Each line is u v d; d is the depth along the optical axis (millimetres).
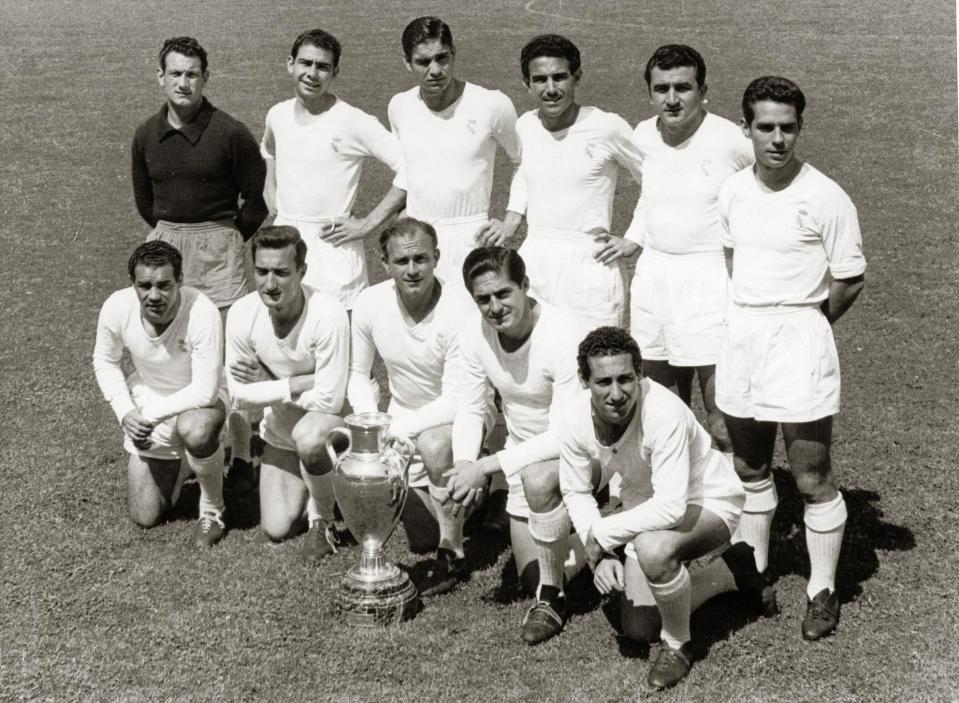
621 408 4578
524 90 18609
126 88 20078
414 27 6379
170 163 6906
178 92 6762
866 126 16031
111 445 7102
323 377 5859
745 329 5094
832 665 4715
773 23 24047
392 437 5383
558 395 5207
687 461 4672
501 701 4512
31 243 12047
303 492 5996
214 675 4688
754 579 5117
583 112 6273
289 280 5746
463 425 5523
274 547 5863
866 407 7477
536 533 5047
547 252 6453
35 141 16641
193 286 7043
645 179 6082
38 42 24422
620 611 5164
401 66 20625
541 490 5000
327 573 5566
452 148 6551
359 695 4559
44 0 30688
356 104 17812
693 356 6039
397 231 5500
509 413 5523
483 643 4949
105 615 5156
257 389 5910
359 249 6984
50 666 4754
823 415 4961
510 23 24922
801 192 4902
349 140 6824
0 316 9766
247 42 23656
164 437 5961
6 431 7320
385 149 6809
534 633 4961
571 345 5199
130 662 4785
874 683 4586
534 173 6430
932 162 14148
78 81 20719
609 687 4602
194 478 6711
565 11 26391
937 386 7816
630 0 27641
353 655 4844
